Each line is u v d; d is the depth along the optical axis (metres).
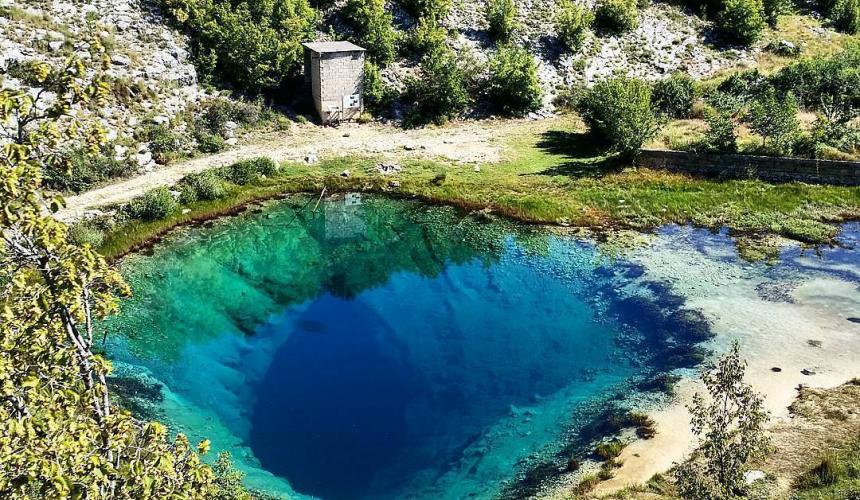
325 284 31.28
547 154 44.31
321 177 40.97
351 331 27.44
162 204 35.25
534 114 51.16
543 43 55.56
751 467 17.44
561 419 21.44
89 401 10.01
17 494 8.42
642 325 26.36
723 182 38.88
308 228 36.34
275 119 46.53
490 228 35.53
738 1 58.69
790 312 26.28
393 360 25.34
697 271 30.05
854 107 46.97
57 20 42.94
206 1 48.12
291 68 48.69
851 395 20.73
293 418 22.19
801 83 48.88
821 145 39.22
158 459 9.48
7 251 9.32
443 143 46.09
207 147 42.53
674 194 37.69
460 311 28.45
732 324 25.64
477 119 50.28
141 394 22.84
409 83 49.56
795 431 19.05
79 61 9.97
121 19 45.66
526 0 58.69
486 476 19.22
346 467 19.97
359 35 52.06
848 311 26.17
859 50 54.84
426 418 22.03
